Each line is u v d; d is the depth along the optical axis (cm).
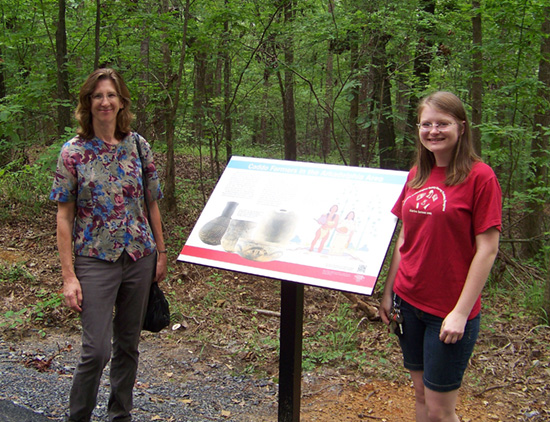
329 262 243
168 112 816
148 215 290
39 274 570
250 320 526
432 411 235
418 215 234
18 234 675
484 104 802
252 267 253
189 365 429
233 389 396
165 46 809
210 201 286
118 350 280
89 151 259
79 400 255
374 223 248
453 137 227
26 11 835
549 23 709
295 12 774
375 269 234
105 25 744
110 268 262
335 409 379
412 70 727
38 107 777
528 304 581
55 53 772
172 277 611
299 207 266
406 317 244
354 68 738
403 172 259
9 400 312
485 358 459
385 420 367
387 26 673
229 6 711
